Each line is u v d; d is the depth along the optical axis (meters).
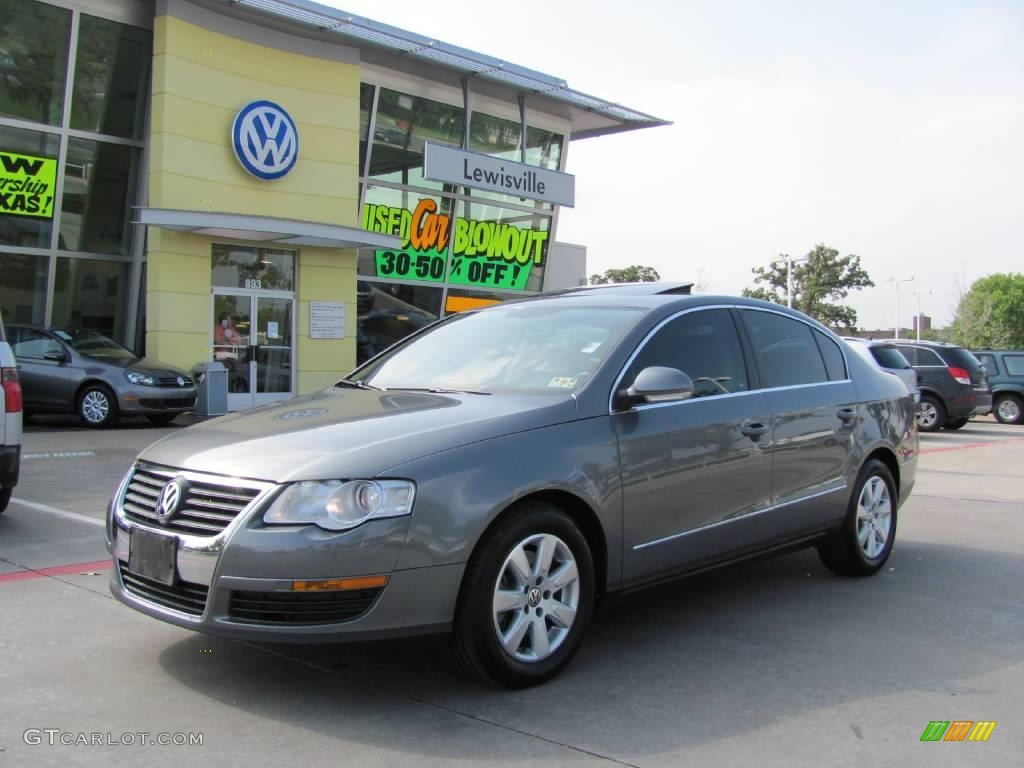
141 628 4.56
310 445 3.73
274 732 3.41
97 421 14.67
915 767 3.21
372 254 21.22
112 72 17.94
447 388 4.59
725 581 5.73
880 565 5.91
